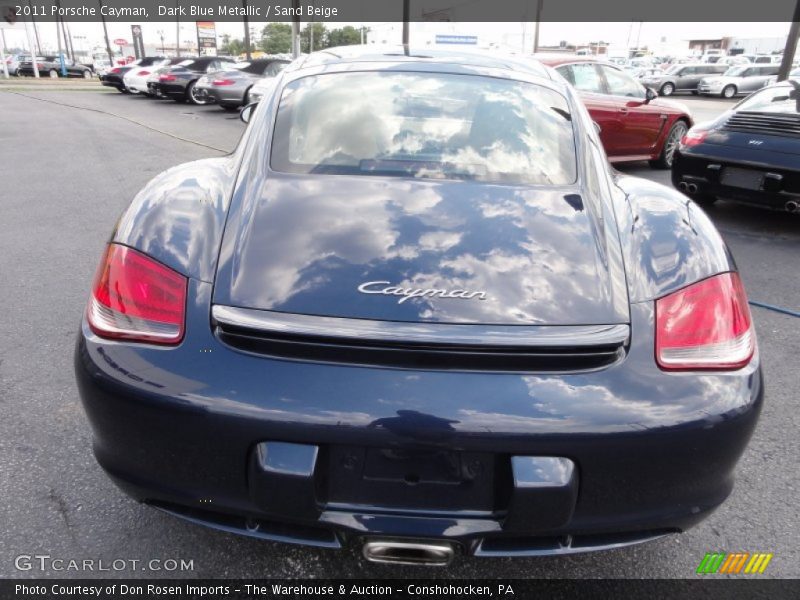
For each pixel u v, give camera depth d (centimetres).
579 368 151
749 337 168
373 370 147
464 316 151
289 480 145
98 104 1878
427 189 192
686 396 151
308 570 191
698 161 561
